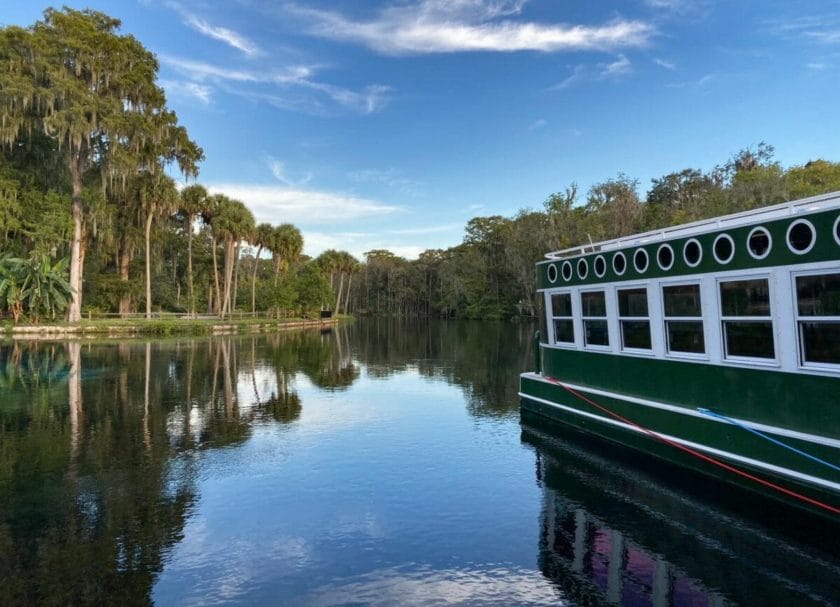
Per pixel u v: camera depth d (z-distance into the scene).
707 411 8.22
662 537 6.46
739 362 7.76
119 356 26.11
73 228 42.38
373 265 121.00
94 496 7.74
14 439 10.83
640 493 7.93
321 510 7.26
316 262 88.88
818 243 6.68
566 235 59.12
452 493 7.91
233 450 10.10
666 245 9.02
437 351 31.59
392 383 18.75
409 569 5.67
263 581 5.39
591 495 7.82
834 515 6.39
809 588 5.30
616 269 10.22
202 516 7.02
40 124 42.03
